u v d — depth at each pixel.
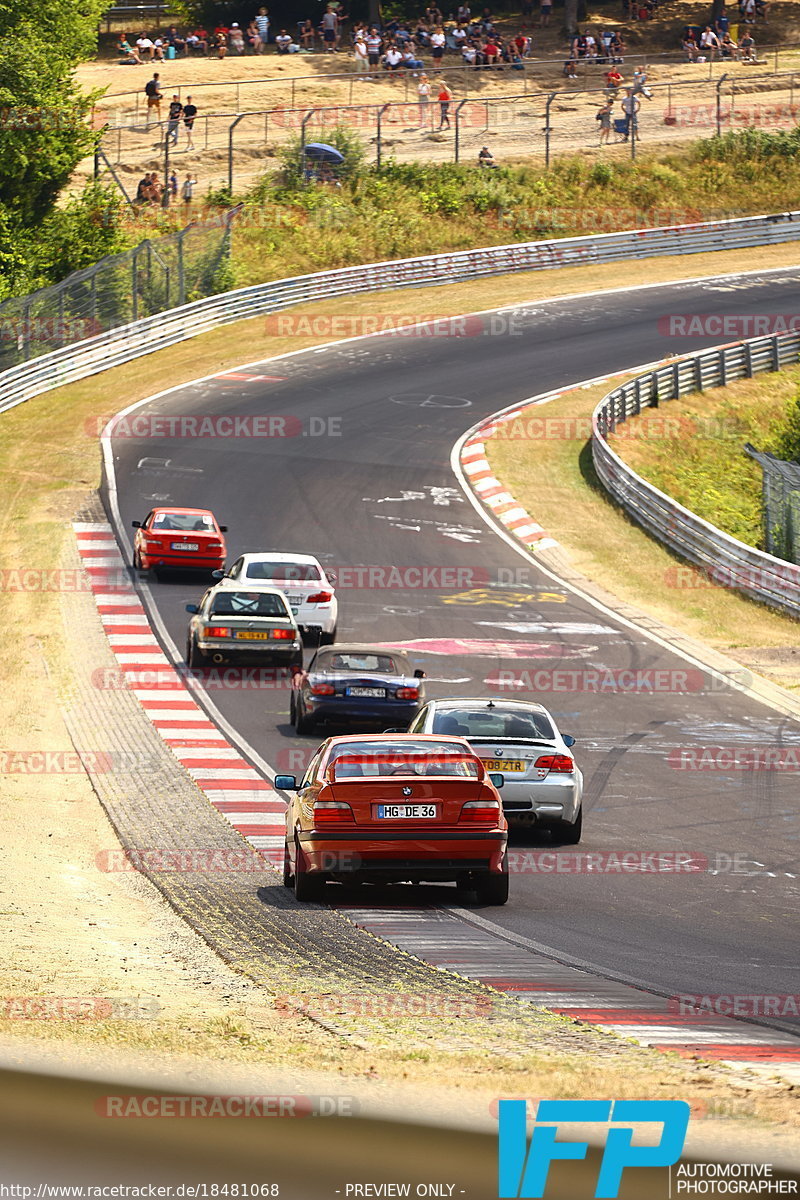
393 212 158.12
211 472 96.94
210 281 137.00
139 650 64.94
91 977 22.28
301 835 30.38
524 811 37.59
